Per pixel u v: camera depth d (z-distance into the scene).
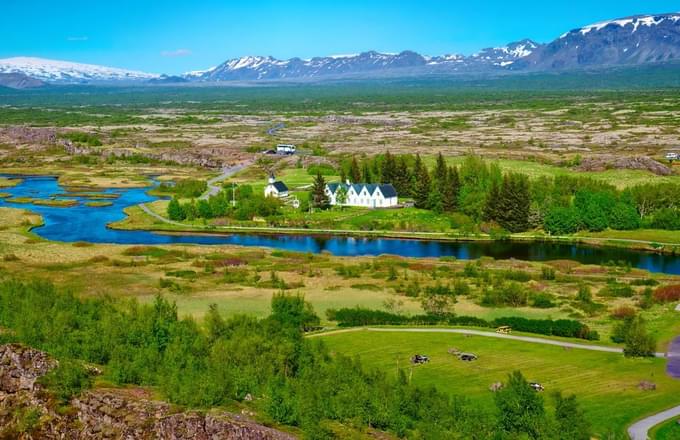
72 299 104.31
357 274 151.75
